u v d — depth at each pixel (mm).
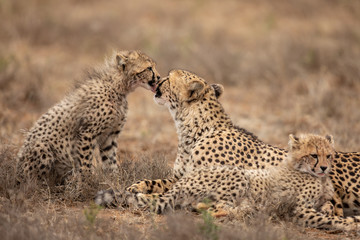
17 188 9320
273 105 17672
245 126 15523
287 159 8781
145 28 28656
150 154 11477
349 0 34719
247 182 8562
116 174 9922
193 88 9430
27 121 15062
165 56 23203
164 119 16500
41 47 25844
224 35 28453
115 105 10859
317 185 8578
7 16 28406
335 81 19766
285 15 34469
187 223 7355
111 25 28469
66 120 10305
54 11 30875
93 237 7086
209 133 9328
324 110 16172
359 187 9117
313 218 8367
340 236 8102
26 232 7043
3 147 11297
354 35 25766
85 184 9539
